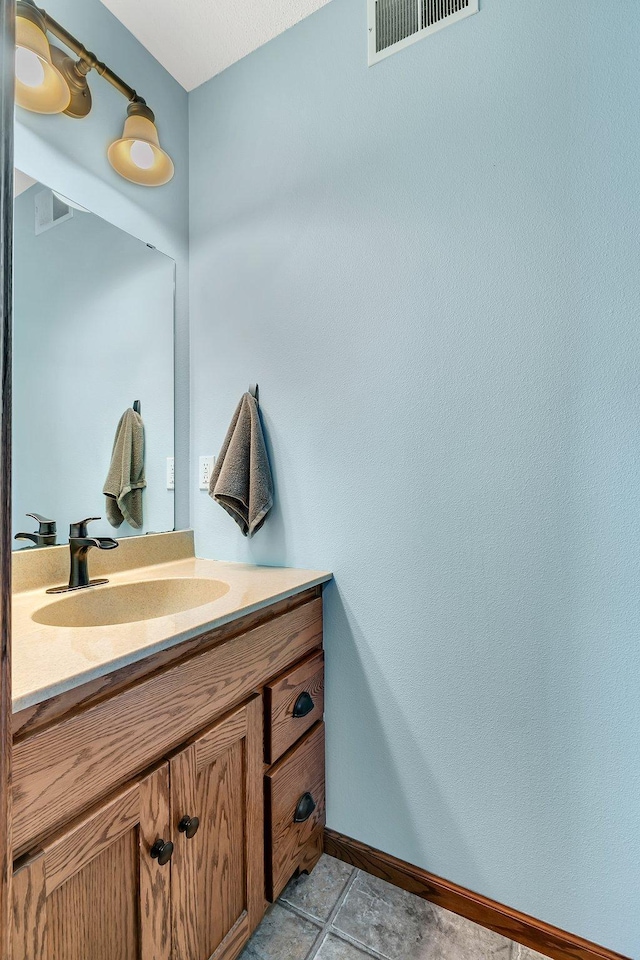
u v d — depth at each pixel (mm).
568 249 967
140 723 706
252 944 994
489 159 1051
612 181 924
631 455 908
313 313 1300
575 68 958
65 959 588
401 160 1163
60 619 995
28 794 553
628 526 910
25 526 1084
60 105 1129
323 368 1281
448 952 978
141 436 1405
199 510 1548
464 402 1080
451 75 1099
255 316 1416
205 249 1540
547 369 990
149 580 1216
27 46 986
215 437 1512
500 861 1031
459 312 1086
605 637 930
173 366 1517
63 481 1176
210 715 848
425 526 1128
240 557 1449
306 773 1153
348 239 1242
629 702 908
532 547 1004
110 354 1312
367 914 1069
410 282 1148
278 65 1375
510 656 1026
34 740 560
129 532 1349
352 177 1237
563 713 970
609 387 929
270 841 1000
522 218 1015
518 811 1014
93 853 625
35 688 553
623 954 907
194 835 801
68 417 1191
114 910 660
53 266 1157
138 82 1389
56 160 1159
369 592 1204
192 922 795
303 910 1079
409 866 1140
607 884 923
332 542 1264
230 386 1473
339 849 1234
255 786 961
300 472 1320
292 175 1345
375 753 1188
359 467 1221
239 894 918
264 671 1003
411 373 1146
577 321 959
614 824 917
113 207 1315
